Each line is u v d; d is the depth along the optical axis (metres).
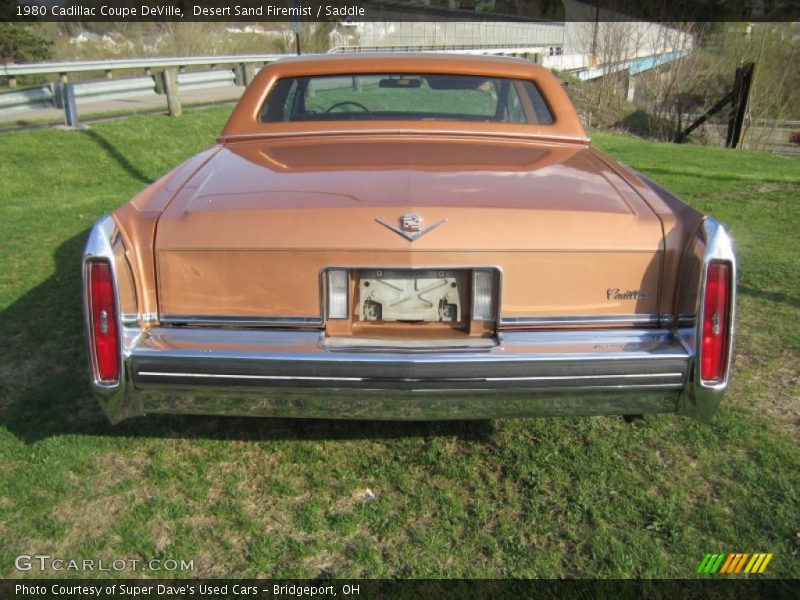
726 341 2.38
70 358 3.97
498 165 2.92
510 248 2.43
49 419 3.34
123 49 28.38
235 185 2.69
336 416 2.52
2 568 2.43
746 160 11.41
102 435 3.22
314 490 2.85
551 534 2.59
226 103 13.91
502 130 3.40
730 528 2.60
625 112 21.81
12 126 10.47
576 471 2.95
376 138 3.33
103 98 10.81
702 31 21.73
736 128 17.89
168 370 2.39
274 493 2.83
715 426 3.26
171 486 2.87
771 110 21.67
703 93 21.33
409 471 2.97
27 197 7.66
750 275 5.30
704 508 2.71
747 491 2.80
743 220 6.97
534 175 2.80
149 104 13.61
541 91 3.58
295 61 3.66
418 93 3.61
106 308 2.37
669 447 3.11
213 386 2.41
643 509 2.71
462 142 3.29
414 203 2.46
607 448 3.11
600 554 2.49
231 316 2.51
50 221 6.69
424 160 2.95
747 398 3.52
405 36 31.80
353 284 2.51
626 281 2.48
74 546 2.53
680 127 20.38
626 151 12.38
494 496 2.81
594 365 2.37
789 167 10.60
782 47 21.56
